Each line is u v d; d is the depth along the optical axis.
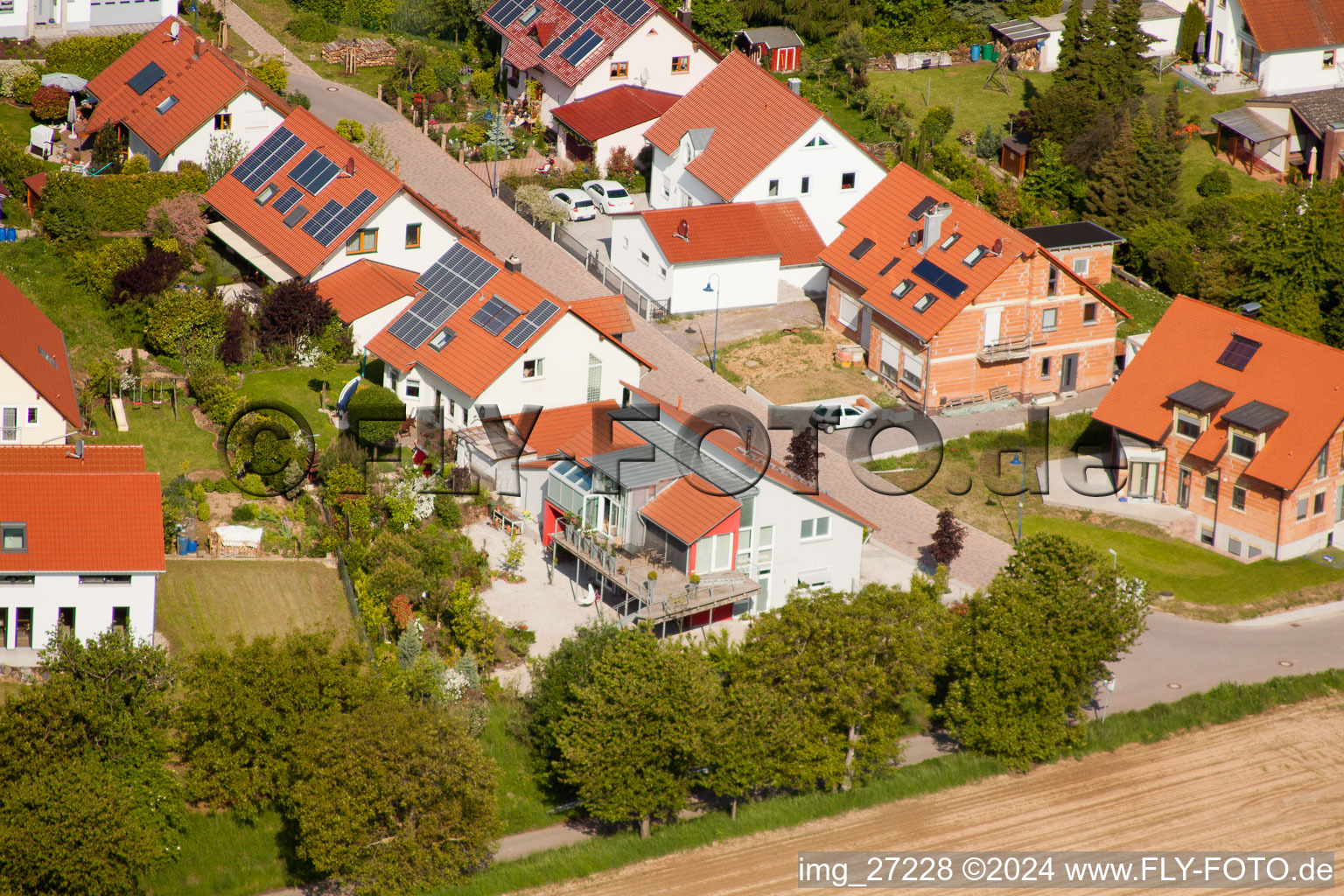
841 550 65.62
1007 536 72.25
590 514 64.12
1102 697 63.12
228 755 52.59
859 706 55.91
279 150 85.31
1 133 87.62
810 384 81.19
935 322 79.19
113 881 48.62
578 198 95.00
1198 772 59.59
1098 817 56.94
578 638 57.84
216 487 67.75
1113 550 72.12
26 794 47.91
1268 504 71.94
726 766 53.94
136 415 71.94
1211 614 69.25
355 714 51.41
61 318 76.94
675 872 53.28
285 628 60.38
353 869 49.84
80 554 57.66
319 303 77.69
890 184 85.88
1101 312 82.31
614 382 73.38
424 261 83.69
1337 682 65.19
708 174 91.88
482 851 51.75
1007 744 58.00
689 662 54.03
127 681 52.03
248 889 52.06
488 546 66.44
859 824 55.94
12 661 57.31
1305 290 89.62
